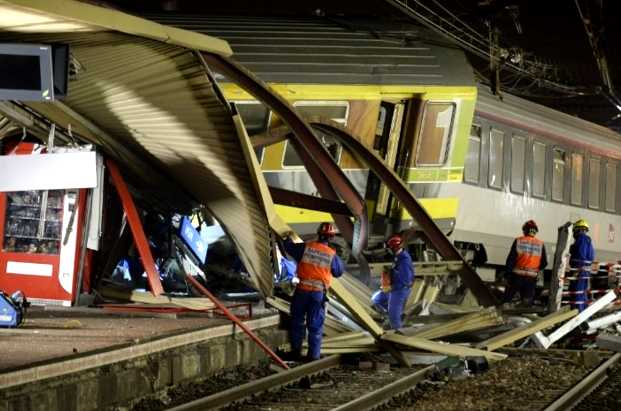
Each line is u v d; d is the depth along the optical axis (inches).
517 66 1850.4
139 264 1069.1
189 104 815.1
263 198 893.8
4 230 968.9
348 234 1201.4
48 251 964.6
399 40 1317.7
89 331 772.0
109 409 641.6
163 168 1010.7
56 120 952.3
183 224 1056.2
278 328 956.0
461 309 1229.1
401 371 908.6
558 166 1706.4
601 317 1232.8
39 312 913.5
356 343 964.0
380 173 1177.4
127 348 674.2
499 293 1464.1
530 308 1221.1
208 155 898.7
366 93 1232.8
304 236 1222.3
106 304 967.6
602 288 1485.0
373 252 1284.4
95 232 961.5
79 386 600.1
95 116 932.0
